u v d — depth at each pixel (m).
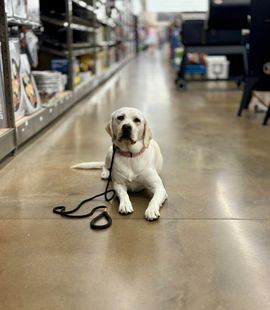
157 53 25.59
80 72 7.38
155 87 8.45
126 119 2.38
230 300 1.50
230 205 2.39
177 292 1.54
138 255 1.81
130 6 21.00
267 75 5.02
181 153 3.50
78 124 4.71
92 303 1.48
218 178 2.86
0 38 3.09
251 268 1.71
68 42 5.74
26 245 1.91
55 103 4.66
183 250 1.86
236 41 7.75
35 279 1.63
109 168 2.73
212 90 8.01
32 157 3.37
